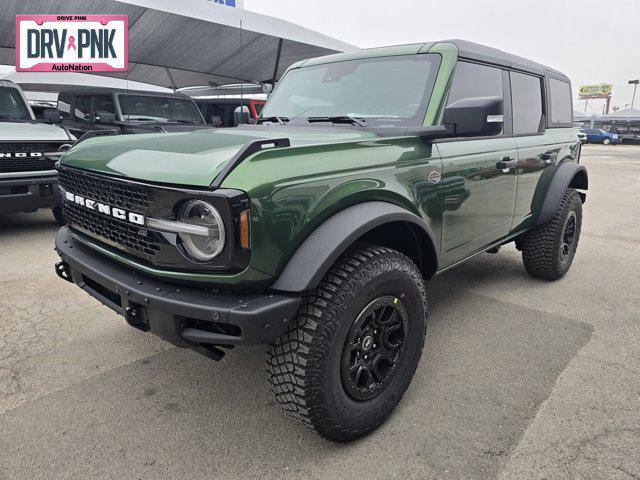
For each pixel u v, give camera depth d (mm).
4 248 5250
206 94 14945
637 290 4270
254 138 2227
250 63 13047
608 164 19469
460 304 3918
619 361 2996
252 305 1812
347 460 2141
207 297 1880
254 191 1771
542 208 3988
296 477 2039
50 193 5457
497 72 3330
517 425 2369
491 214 3254
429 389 2680
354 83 3055
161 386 2693
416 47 3000
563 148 4246
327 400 2018
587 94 103500
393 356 2348
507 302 3963
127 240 2129
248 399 2586
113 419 2400
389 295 2203
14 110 6527
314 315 1941
